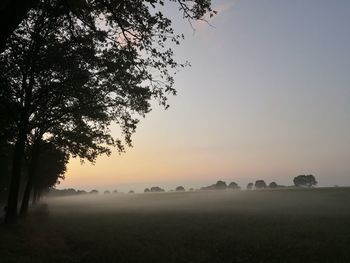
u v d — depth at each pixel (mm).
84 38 14344
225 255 19609
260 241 23766
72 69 19938
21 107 24109
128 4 12102
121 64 16172
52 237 23062
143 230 30547
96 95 25031
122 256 18453
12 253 15938
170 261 17594
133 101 24266
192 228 32156
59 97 25016
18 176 25172
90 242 23125
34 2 7914
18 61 15492
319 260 18031
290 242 23219
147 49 13617
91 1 12156
